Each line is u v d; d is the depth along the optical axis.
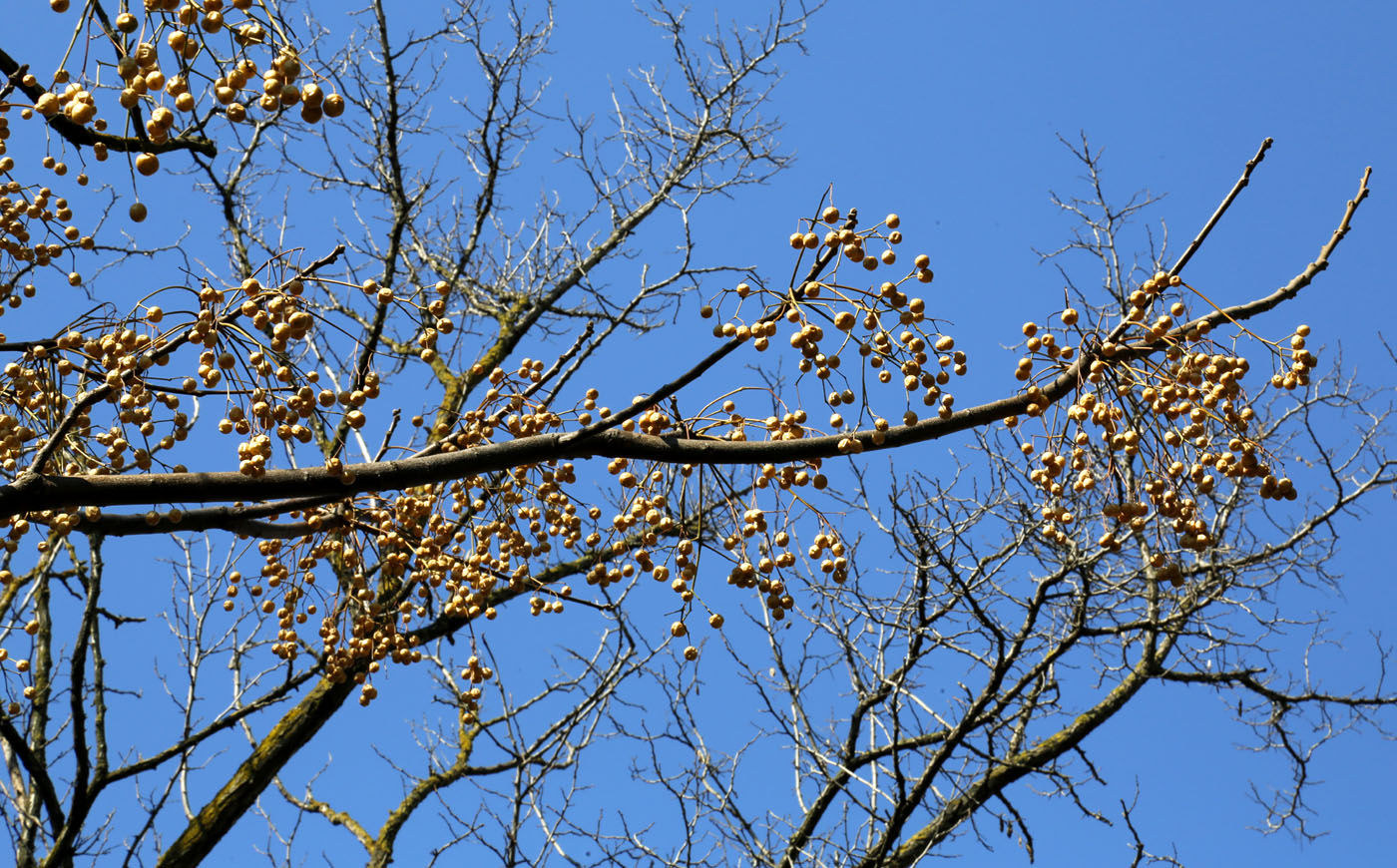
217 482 3.72
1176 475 3.94
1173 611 9.44
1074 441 4.05
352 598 5.11
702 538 4.22
